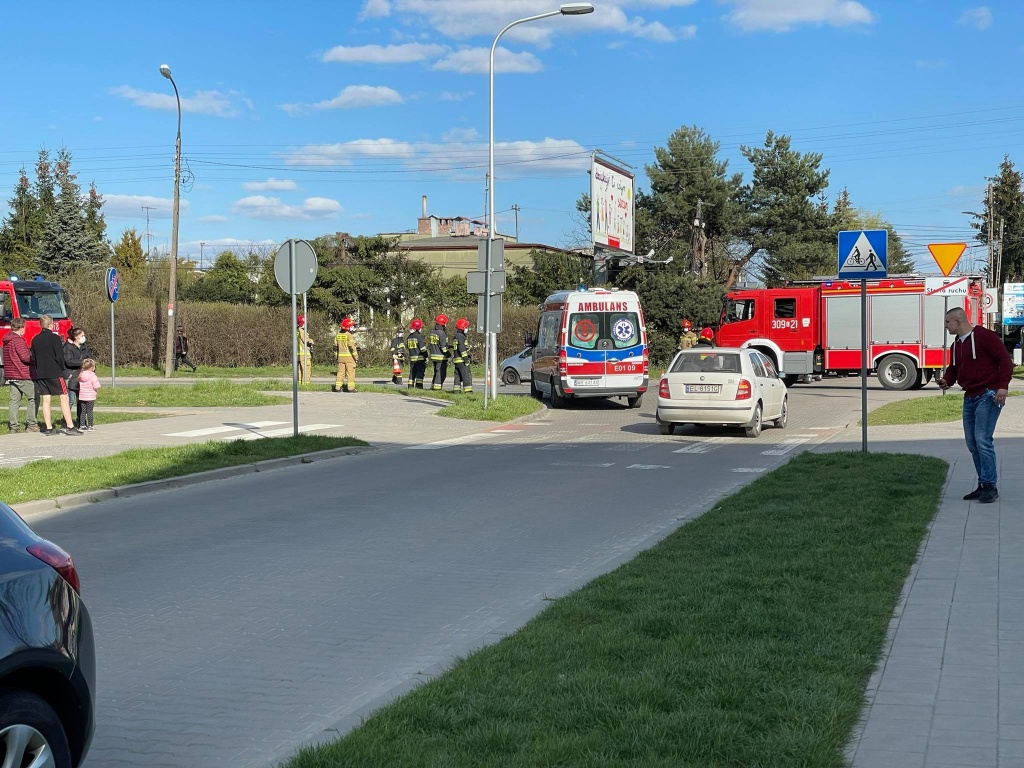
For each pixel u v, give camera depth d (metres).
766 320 31.92
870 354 30.61
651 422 21.80
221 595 7.25
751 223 63.97
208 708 4.96
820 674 4.83
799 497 10.16
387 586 7.45
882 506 9.47
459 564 8.16
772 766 3.82
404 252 57.62
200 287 69.06
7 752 3.26
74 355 19.05
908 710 4.51
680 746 3.98
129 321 45.62
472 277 22.48
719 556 7.57
